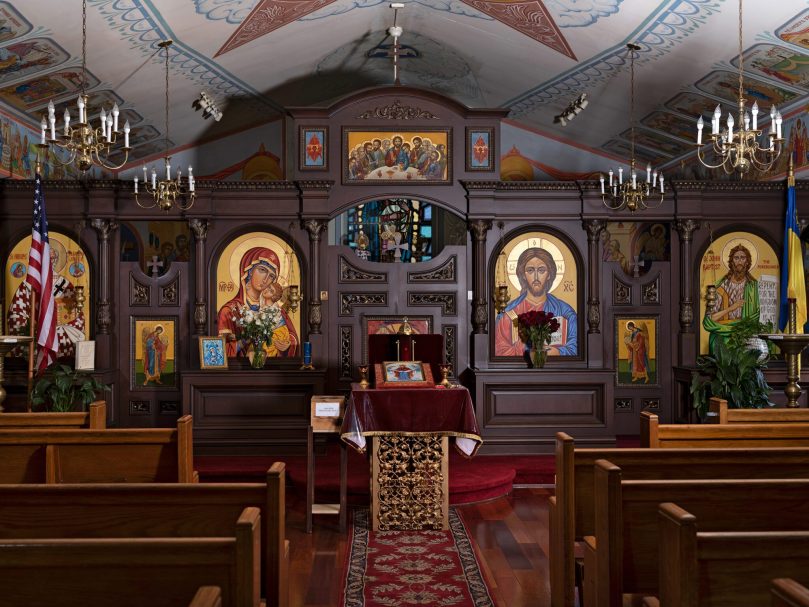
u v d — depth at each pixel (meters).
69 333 10.75
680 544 2.59
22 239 10.74
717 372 9.65
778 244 11.11
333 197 10.74
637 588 3.73
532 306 10.95
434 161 10.75
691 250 11.09
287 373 10.33
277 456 10.20
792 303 7.98
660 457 4.63
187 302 10.92
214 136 15.71
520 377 10.42
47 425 6.25
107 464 5.44
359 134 10.73
